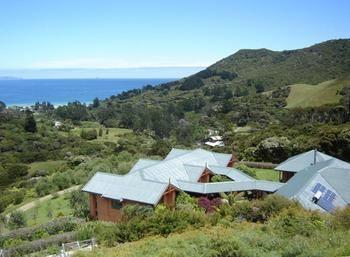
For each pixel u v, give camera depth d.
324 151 62.16
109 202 37.91
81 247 27.62
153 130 151.38
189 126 139.50
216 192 39.97
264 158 65.94
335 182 30.58
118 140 126.12
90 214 40.25
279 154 64.69
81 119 183.50
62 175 62.88
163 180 40.62
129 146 108.12
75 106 194.25
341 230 20.67
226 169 46.75
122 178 39.16
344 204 28.22
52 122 155.88
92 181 40.03
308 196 28.48
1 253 27.69
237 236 19.81
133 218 28.67
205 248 18.67
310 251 15.79
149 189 36.19
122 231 26.67
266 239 19.09
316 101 125.75
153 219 26.94
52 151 113.00
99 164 64.38
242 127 128.25
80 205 43.41
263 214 26.16
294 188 31.17
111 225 30.89
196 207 36.41
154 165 43.03
